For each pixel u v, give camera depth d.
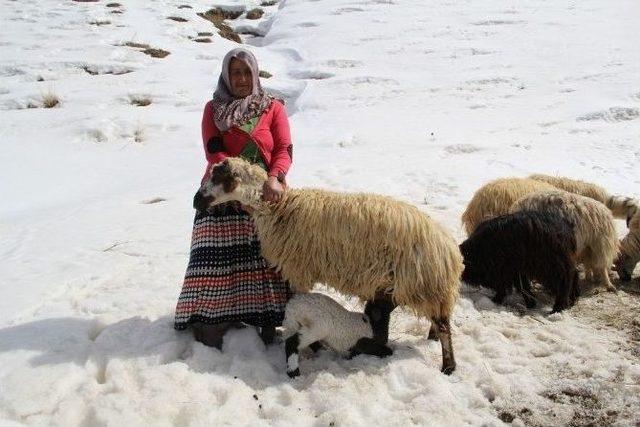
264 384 3.92
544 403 3.69
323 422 3.49
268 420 3.54
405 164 10.16
